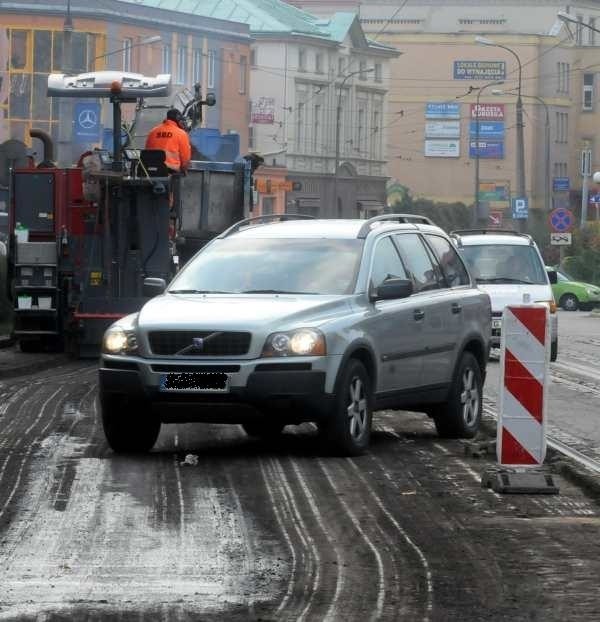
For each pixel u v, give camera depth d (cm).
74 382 4731
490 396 4494
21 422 3616
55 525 2323
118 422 3036
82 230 5784
